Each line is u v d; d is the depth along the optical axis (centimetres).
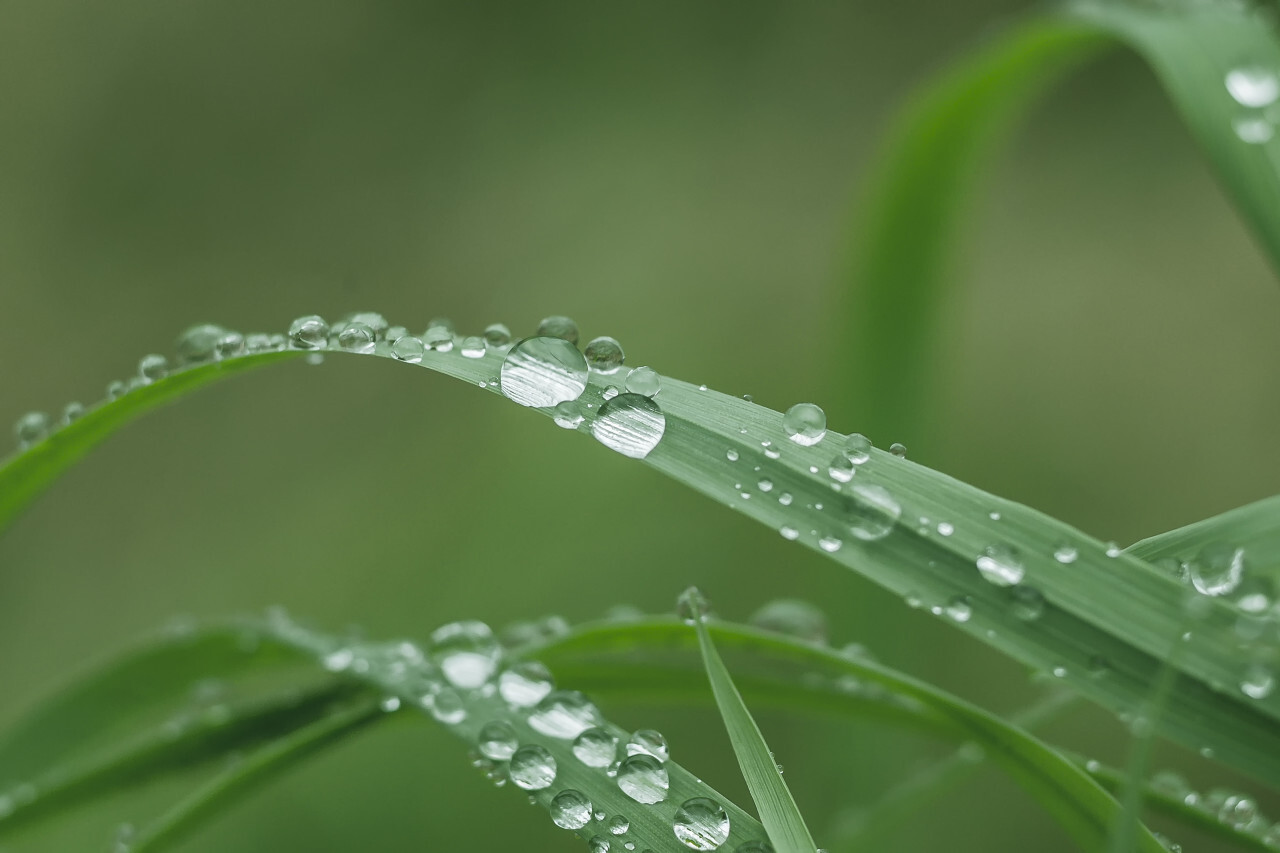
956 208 30
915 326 30
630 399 24
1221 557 23
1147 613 23
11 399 70
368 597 57
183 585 59
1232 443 67
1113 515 63
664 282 78
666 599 55
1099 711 49
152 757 25
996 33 31
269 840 44
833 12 94
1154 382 70
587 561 57
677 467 23
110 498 64
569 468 62
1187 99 25
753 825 23
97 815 40
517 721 24
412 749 47
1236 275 76
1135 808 22
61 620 58
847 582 28
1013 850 44
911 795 26
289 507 63
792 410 24
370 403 69
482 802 46
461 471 63
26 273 75
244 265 79
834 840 27
